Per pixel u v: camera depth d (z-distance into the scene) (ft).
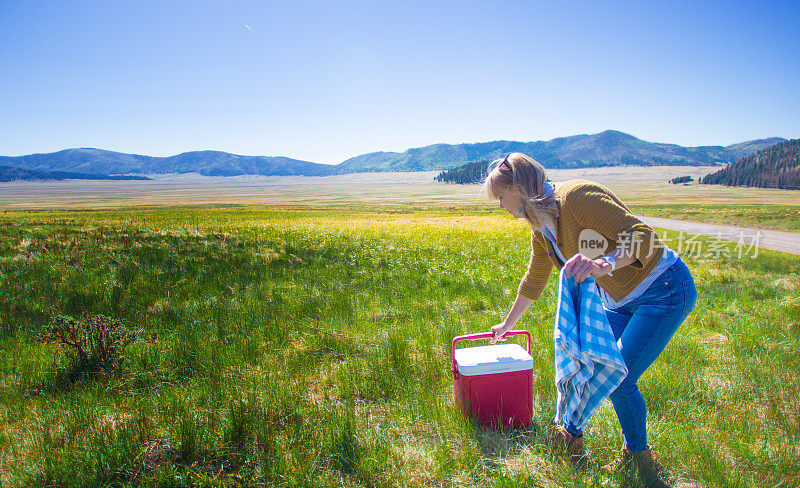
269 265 30.25
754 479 8.40
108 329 14.23
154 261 28.66
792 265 41.91
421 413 10.78
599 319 8.23
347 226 76.64
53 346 14.60
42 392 11.95
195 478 8.36
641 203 455.22
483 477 8.61
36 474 8.43
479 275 30.14
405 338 16.16
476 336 10.84
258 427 9.85
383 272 30.48
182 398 11.36
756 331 16.75
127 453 8.95
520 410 10.31
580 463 8.93
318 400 11.43
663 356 14.07
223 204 647.97
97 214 98.78
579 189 7.78
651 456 8.77
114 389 12.16
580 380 8.52
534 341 15.62
